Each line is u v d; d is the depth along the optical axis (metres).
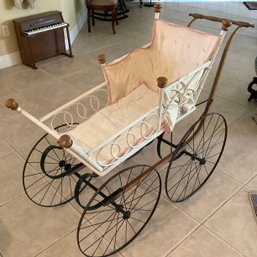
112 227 1.66
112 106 1.86
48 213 1.73
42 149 2.17
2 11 3.11
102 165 1.39
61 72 3.24
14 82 3.05
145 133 1.58
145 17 5.01
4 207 1.76
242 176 1.96
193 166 2.03
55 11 3.43
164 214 1.72
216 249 1.54
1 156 2.12
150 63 1.91
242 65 3.39
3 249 1.55
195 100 1.76
